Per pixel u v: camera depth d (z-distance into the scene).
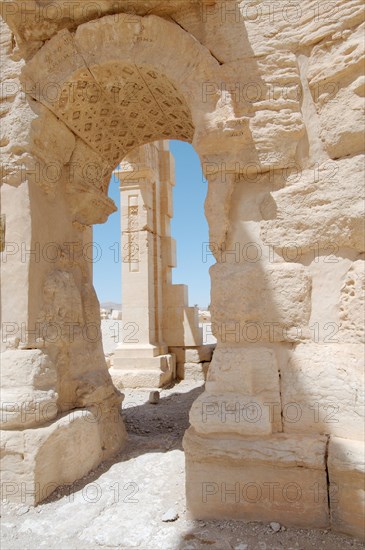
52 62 3.57
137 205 9.22
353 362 2.89
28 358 3.40
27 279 3.48
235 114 3.20
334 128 3.03
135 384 8.35
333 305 3.01
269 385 3.01
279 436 2.91
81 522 2.93
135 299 9.02
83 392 3.88
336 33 3.01
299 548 2.54
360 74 2.94
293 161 3.13
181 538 2.71
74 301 3.96
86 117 4.10
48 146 3.82
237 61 3.25
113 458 3.98
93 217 4.55
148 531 2.80
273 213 3.15
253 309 3.11
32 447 3.19
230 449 2.89
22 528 2.88
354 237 2.94
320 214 3.02
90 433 3.74
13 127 3.59
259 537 2.67
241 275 3.14
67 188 4.18
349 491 2.65
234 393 3.03
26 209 3.55
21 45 3.60
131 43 3.41
